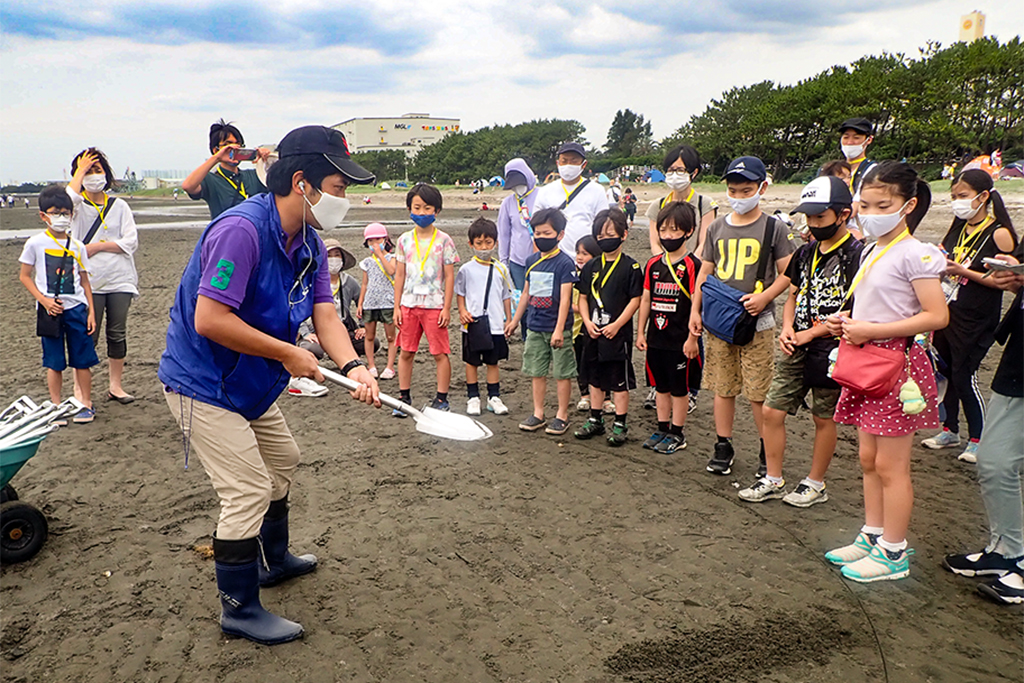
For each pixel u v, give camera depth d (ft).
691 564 11.93
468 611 10.71
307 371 9.65
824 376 12.97
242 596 9.91
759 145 192.13
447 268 19.45
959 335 15.55
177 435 18.52
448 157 331.36
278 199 9.43
